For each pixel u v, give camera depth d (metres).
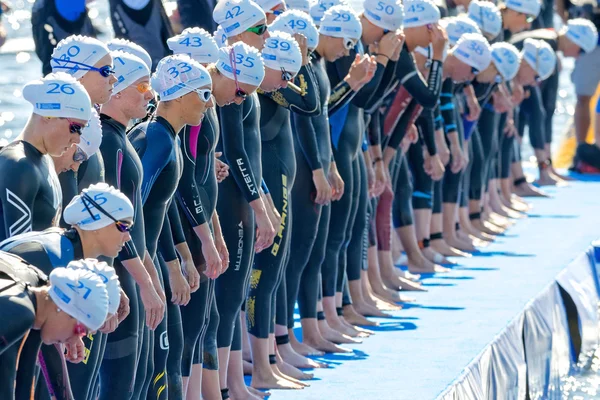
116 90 16.89
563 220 43.56
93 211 14.44
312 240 24.77
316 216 24.64
